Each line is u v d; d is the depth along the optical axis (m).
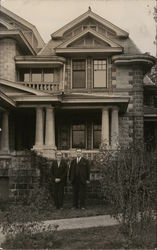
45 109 28.12
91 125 31.30
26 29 35.88
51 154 26.92
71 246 10.37
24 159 20.33
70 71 31.52
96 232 11.97
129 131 30.69
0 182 20.42
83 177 17.97
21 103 27.92
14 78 30.77
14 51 30.89
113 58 31.02
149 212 11.16
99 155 19.77
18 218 11.23
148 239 10.62
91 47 31.14
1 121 28.83
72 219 14.71
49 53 32.38
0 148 27.67
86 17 32.72
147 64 31.09
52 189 18.41
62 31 33.06
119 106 29.02
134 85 31.06
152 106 34.78
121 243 10.45
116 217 11.57
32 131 31.11
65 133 31.34
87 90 31.20
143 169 11.27
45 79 31.58
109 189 12.05
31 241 10.58
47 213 15.39
